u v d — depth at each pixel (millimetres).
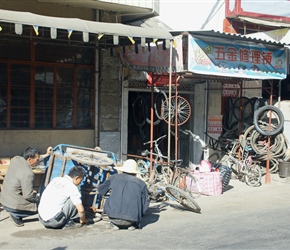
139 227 6566
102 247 5672
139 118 11102
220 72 8742
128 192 6449
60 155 7164
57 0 8992
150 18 10281
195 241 5945
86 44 9539
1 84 8883
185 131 11703
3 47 8852
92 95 9930
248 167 10477
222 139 11727
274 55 9633
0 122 8922
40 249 5586
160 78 10031
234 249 5590
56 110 9516
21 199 6504
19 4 8898
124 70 10188
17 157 6680
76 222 6789
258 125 11102
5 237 6105
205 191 9109
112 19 9906
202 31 8203
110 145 10117
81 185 7121
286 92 14430
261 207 8125
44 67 9336
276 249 5598
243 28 12562
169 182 8672
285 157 11461
